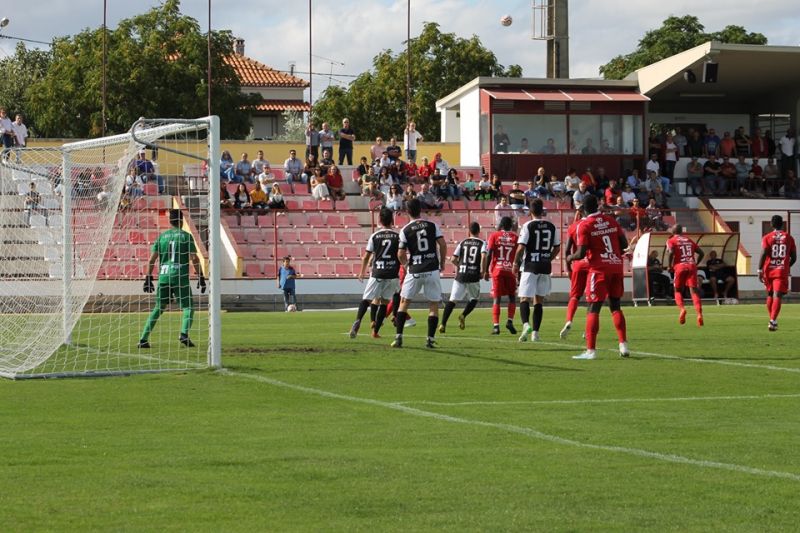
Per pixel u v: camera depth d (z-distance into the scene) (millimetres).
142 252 41531
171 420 14109
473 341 26359
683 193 64812
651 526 8789
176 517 9031
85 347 24484
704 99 68688
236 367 20406
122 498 9680
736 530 8680
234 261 51938
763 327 31609
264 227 55594
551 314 39625
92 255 21797
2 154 24766
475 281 29734
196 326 32062
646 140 64438
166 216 41844
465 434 12992
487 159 63625
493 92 63312
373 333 26984
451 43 95062
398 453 11734
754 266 62781
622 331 22234
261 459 11391
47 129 82625
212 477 10523
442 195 59312
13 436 12828
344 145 63562
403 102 94125
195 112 82812
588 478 10500
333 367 20391
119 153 38375
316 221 56969
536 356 22500
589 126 64188
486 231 57938
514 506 9414
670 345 25281
